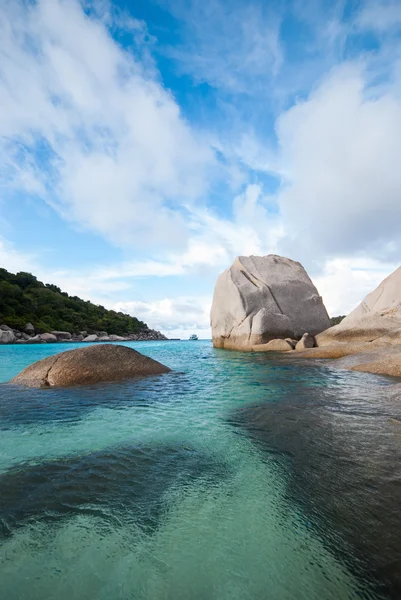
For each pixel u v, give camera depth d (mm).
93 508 2529
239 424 4660
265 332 18453
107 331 71062
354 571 1829
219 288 22797
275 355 15094
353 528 2201
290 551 2014
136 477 3049
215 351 20375
